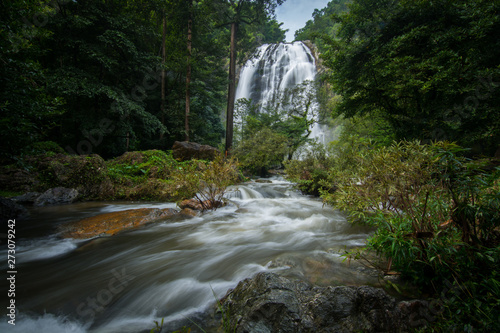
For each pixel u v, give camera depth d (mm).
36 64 4973
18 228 4430
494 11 6336
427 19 7961
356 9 9258
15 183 7188
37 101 4938
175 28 19391
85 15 12461
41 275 2656
